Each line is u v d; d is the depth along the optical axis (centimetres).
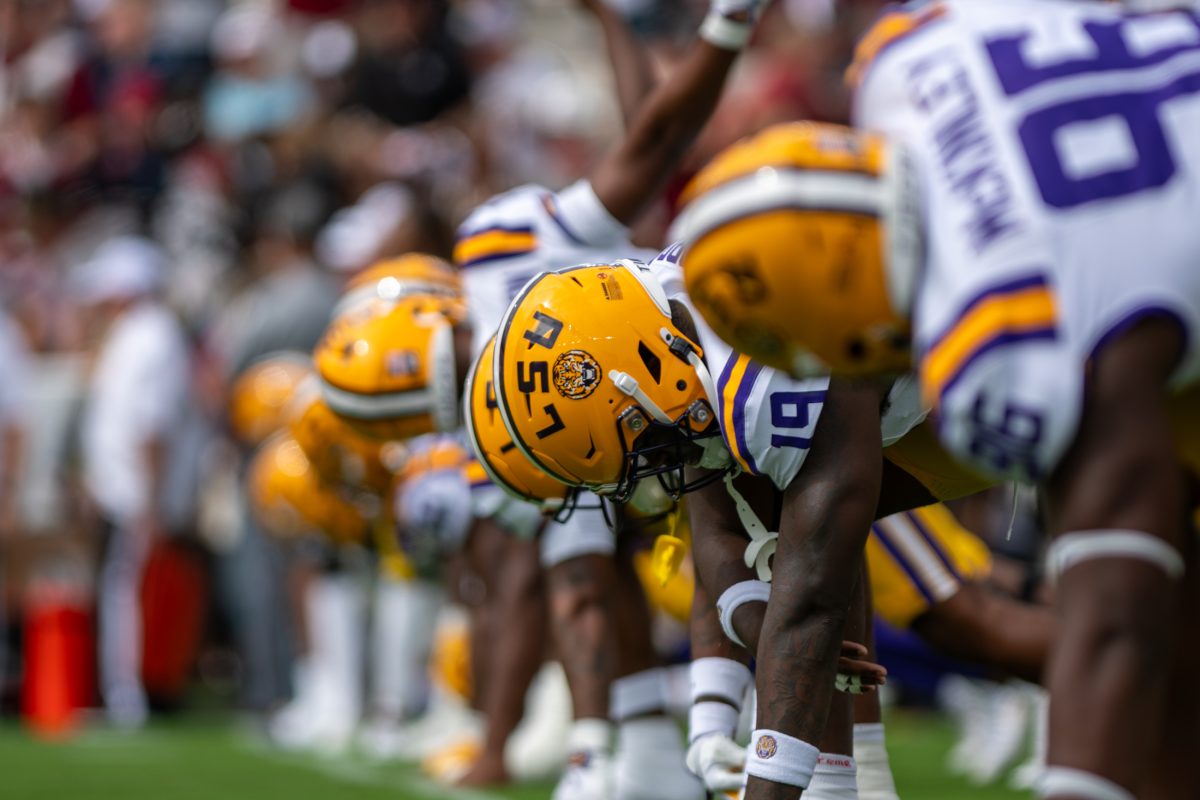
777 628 934
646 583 1775
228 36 3841
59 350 3209
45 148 3922
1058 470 710
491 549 1819
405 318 1352
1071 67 727
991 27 746
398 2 3450
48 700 2750
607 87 3781
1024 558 2070
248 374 2625
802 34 3038
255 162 3300
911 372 898
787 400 927
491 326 1352
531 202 1395
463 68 3472
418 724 2567
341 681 2527
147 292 2838
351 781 1981
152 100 3809
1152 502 691
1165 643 692
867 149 729
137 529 2778
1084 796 679
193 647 2834
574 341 986
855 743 1142
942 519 1462
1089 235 698
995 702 1930
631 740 1596
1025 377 691
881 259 719
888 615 1436
